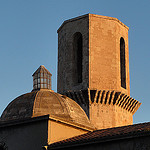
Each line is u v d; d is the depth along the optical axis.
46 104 43.75
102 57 62.56
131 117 65.06
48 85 50.09
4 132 42.84
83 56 62.56
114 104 61.41
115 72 62.59
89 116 60.03
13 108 44.47
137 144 34.19
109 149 35.59
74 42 64.94
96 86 61.16
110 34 63.84
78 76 64.06
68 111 43.88
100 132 41.06
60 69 65.69
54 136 40.50
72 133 42.53
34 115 42.47
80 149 37.44
